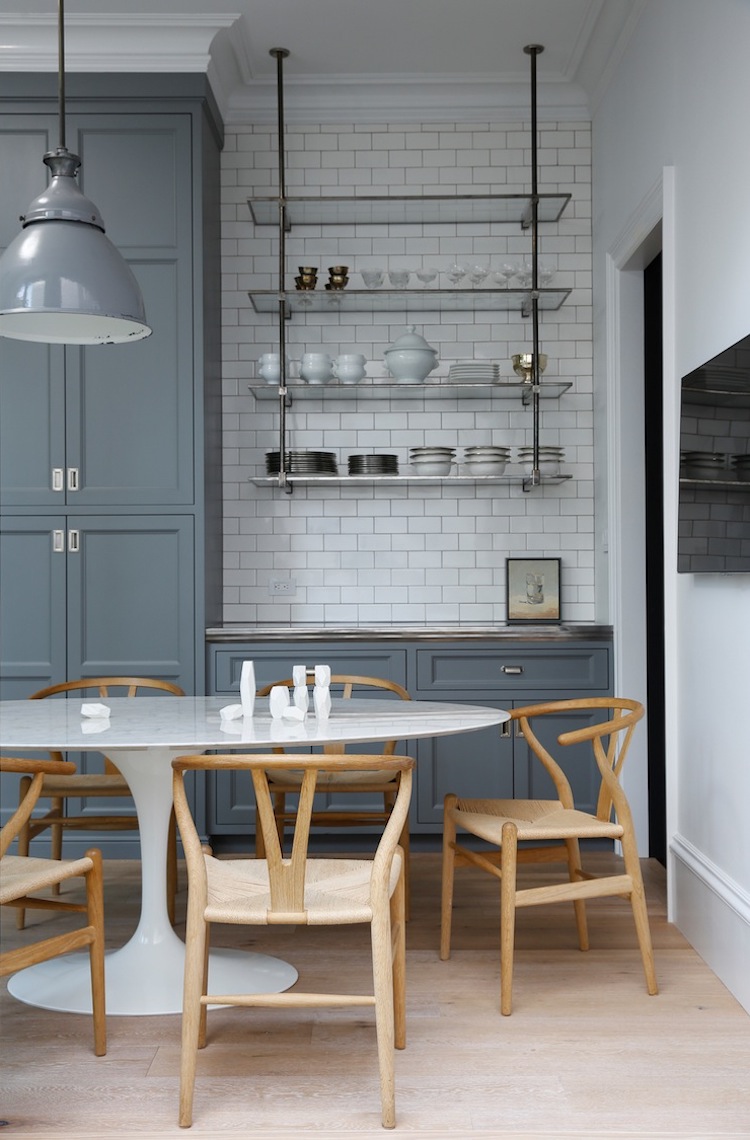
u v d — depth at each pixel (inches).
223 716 116.9
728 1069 102.7
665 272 150.0
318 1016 116.3
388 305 204.2
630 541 188.5
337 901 96.0
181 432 183.8
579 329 208.7
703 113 134.2
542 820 127.6
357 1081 100.7
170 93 182.5
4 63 181.5
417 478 195.9
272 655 185.2
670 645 149.6
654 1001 120.0
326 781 150.7
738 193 120.6
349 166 209.3
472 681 186.1
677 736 148.1
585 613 208.4
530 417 208.8
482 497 208.8
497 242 209.5
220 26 179.3
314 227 209.3
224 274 208.2
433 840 191.8
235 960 128.6
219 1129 91.8
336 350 209.2
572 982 126.0
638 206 167.9
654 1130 91.1
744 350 112.7
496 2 177.0
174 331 184.1
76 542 183.0
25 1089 99.3
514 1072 102.3
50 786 147.6
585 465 208.5
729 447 117.7
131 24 178.7
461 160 209.5
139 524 183.5
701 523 128.9
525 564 205.9
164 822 126.6
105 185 183.9
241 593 208.1
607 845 191.9
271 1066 103.9
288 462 197.0
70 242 120.0
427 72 201.3
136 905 157.1
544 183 209.0
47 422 182.9
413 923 149.6
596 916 152.4
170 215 184.1
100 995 106.0
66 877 102.3
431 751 185.8
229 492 208.1
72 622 182.9
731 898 121.3
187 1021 93.4
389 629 185.5
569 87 206.5
